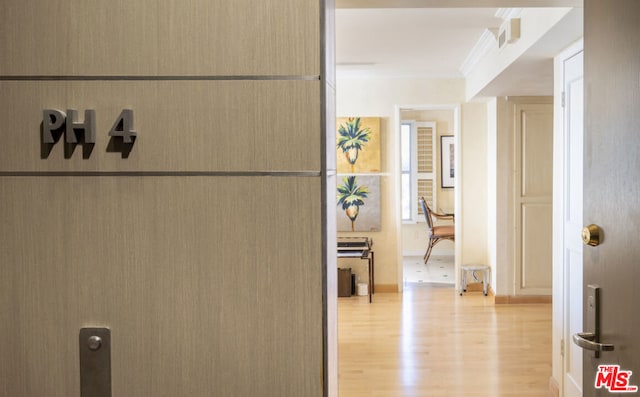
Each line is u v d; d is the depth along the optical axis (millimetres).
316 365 1413
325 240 1406
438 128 9805
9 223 1428
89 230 1424
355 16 4133
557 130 3793
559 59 3730
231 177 1409
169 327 1426
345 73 6598
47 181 1421
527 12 3611
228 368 1424
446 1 2635
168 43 1401
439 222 9812
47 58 1408
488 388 3889
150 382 1434
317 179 1401
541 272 6234
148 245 1420
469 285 6922
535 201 6195
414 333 5211
